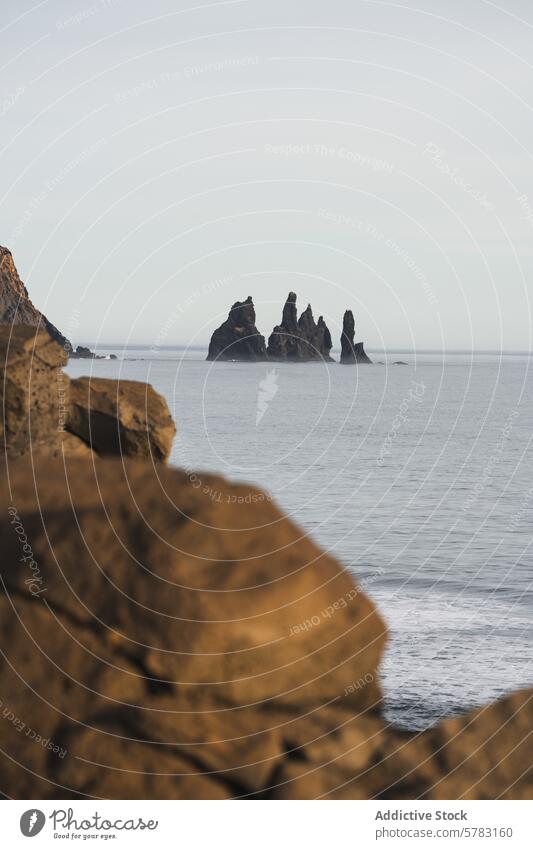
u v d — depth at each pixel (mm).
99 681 9406
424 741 9445
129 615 9383
